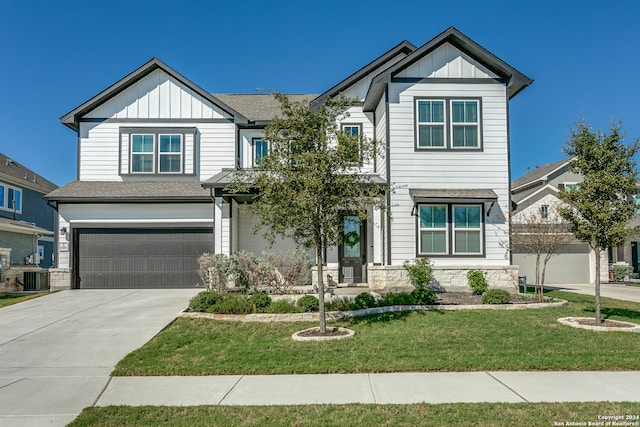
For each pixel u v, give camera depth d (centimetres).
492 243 1426
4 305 1290
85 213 1652
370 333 918
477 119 1451
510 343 833
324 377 671
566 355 755
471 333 908
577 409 531
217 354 784
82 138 1769
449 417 509
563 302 1262
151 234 1658
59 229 1638
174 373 695
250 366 714
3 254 1586
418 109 1449
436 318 1053
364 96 1722
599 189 959
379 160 1556
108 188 1675
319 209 902
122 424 505
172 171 1767
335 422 500
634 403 550
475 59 1466
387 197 1421
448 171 1435
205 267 1355
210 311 1080
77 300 1360
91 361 765
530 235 1427
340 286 1481
